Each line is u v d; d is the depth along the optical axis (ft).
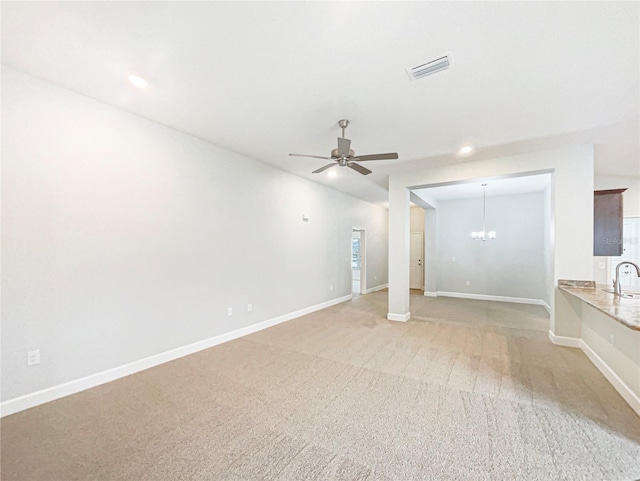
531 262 22.58
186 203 11.43
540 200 22.22
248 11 5.42
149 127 10.26
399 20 5.57
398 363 10.59
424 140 11.67
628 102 8.56
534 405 7.77
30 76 7.70
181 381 9.16
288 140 11.99
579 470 5.51
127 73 7.53
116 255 9.37
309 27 5.80
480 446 6.18
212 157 12.44
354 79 7.62
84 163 8.68
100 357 8.97
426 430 6.72
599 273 17.01
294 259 17.35
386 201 26.61
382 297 24.39
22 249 7.59
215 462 5.74
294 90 8.21
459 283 25.58
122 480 5.30
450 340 13.23
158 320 10.48
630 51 6.33
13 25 5.82
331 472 5.48
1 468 5.56
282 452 6.01
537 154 12.80
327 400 8.04
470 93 8.22
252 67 7.18
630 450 6.05
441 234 26.45
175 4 5.27
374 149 12.75
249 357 11.14
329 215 20.94
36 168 7.81
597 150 12.67
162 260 10.62
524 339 13.37
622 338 8.39
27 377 7.62
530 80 7.54
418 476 5.38
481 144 12.05
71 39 6.26
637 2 5.06
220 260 12.78
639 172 15.61
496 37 5.99
